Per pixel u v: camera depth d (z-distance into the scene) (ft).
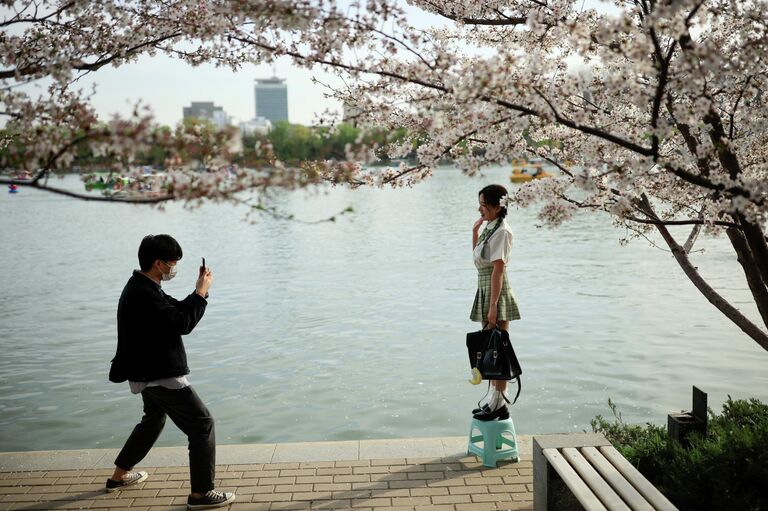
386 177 13.92
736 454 14.64
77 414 30.01
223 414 29.68
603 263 68.13
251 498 17.30
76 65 12.76
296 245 93.81
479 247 19.21
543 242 86.89
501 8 16.33
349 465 19.25
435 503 16.79
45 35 13.78
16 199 241.76
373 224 121.70
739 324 16.98
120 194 9.79
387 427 27.84
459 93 11.11
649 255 71.97
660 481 15.80
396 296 55.01
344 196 221.05
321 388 32.76
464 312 48.34
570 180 13.16
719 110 16.11
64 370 36.73
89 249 95.25
